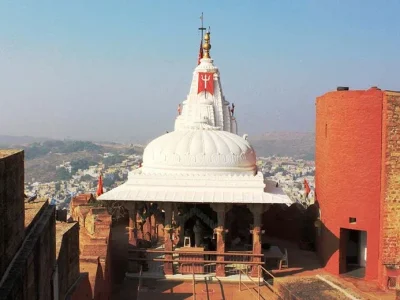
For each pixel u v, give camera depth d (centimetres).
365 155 2173
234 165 2342
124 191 2217
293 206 2878
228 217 2555
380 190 2144
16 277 880
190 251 2164
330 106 2288
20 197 1056
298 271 2273
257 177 2225
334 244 2244
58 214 1752
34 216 1253
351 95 2203
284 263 2352
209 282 2111
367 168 2167
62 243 1438
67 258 1506
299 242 2722
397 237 2114
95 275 1712
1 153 1029
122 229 2977
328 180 2300
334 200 2255
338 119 2245
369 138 2164
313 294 1775
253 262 2127
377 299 1888
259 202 2111
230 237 2547
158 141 2462
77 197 2856
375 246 2144
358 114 2186
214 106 3231
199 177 2239
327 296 1758
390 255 2109
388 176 2112
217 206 2152
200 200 2130
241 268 2211
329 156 2292
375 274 2139
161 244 2533
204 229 2544
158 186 2238
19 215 1041
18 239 1027
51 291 1320
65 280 1470
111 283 2066
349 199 2203
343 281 2105
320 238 2447
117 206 2938
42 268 1172
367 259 2155
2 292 805
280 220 2928
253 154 2494
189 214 2447
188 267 2175
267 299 1931
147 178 2253
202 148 2350
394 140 2109
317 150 2586
